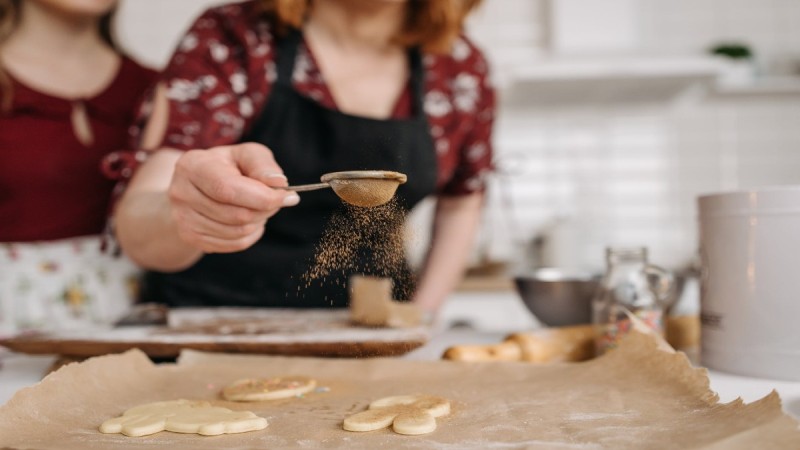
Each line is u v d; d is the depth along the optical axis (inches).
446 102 56.7
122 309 58.5
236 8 51.5
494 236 110.3
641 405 24.9
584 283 38.3
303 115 50.1
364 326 41.2
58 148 62.3
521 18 110.3
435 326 44.3
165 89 46.1
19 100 61.2
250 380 31.1
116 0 68.7
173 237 37.0
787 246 27.6
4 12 61.4
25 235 61.4
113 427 24.0
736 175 109.6
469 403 27.0
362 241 28.1
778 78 107.3
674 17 110.9
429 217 107.0
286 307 53.8
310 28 52.2
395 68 54.7
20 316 55.2
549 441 21.7
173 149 42.9
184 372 32.7
